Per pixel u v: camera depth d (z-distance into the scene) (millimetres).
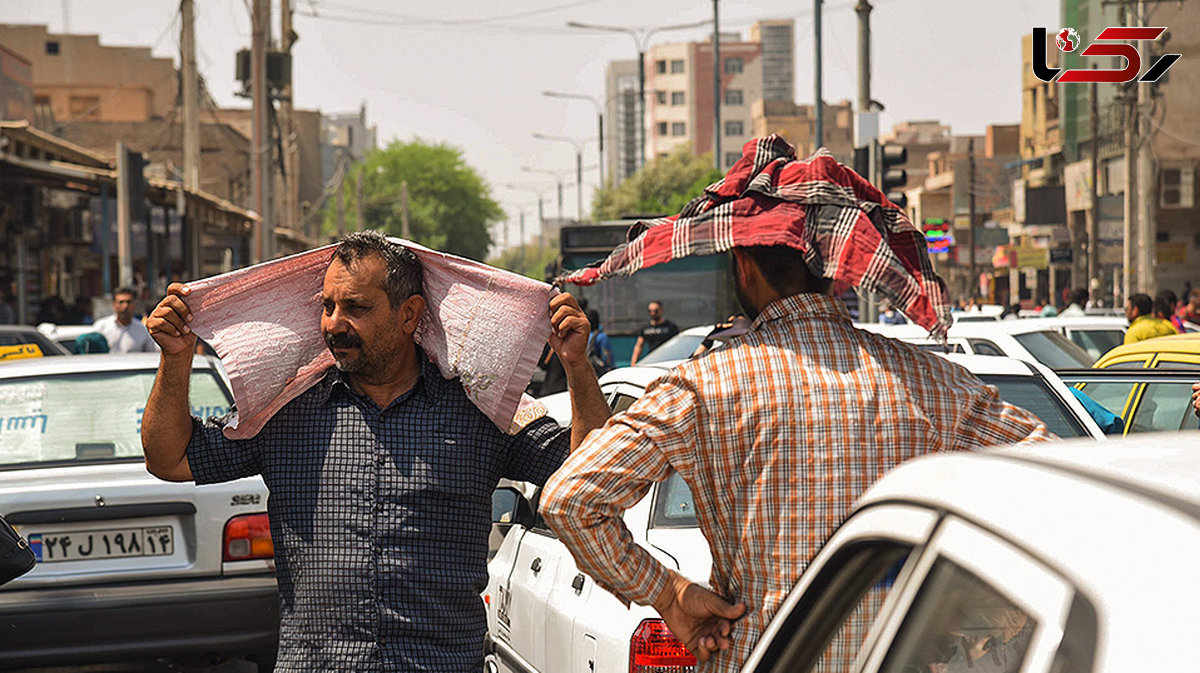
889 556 1735
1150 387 6973
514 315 3115
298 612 3082
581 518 2477
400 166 103000
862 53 17422
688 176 82125
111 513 5742
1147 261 36375
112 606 5633
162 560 5801
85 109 74625
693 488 2539
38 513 5684
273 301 3221
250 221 36281
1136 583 1191
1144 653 1129
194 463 3197
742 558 2492
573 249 20516
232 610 5758
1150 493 1320
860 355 2533
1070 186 55312
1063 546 1312
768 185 2646
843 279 2561
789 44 192750
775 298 2623
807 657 1981
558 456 3156
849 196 2617
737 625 2506
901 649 1614
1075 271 51562
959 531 1523
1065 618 1248
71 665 5672
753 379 2502
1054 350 11977
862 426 2469
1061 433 5340
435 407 3154
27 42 74875
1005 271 66812
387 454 3096
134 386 6590
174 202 28469
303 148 96625
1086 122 54188
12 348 12844
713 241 2637
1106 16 49906
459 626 3084
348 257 3105
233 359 3137
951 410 2525
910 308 2543
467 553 3123
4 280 31562
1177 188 50469
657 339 18062
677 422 2494
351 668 3000
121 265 21453
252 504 5902
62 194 35500
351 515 3062
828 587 1940
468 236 105188
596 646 4102
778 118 116250
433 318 3189
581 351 3074
